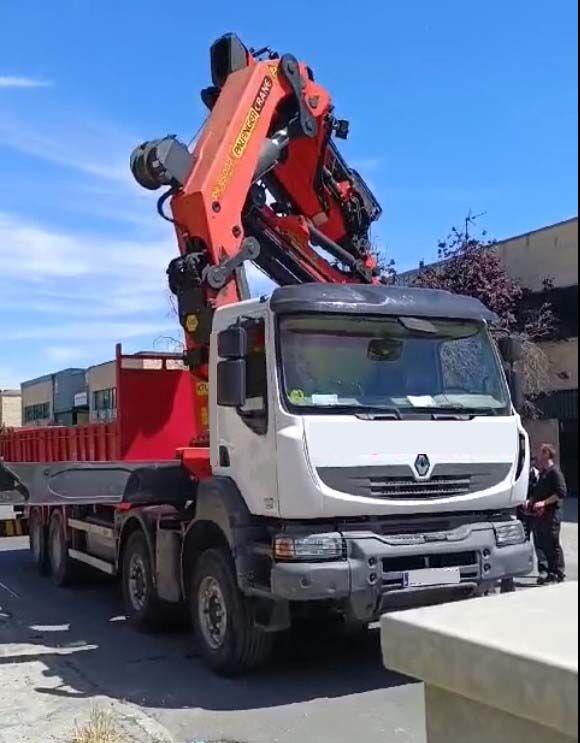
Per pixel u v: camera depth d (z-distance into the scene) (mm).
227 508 7145
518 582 10773
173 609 8930
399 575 6773
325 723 6074
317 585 6488
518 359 8156
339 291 7148
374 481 6848
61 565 12188
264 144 9172
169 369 10023
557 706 1966
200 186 8484
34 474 8781
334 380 6957
